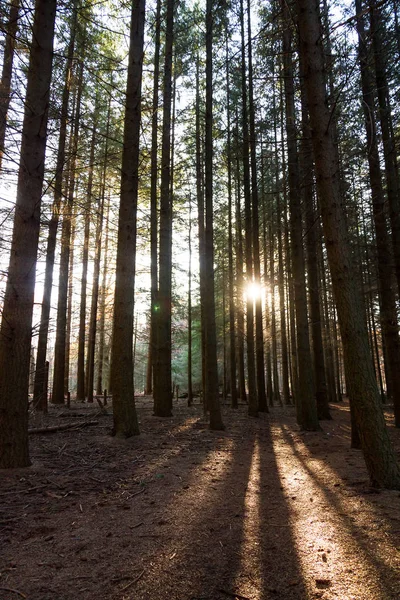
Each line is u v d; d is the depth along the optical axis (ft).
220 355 91.91
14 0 19.08
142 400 61.67
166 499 13.56
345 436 30.27
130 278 24.99
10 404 16.52
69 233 37.99
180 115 47.39
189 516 11.93
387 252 33.01
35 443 22.25
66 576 8.28
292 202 35.01
